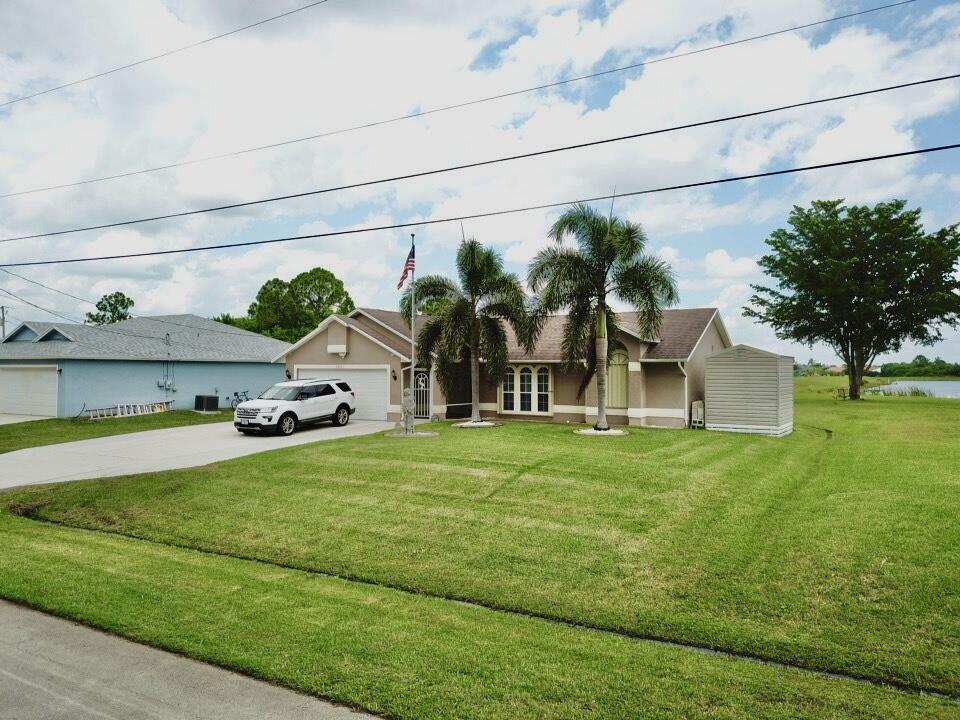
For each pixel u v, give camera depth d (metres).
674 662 5.66
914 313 35.62
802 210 39.31
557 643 6.07
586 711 4.73
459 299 21.59
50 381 27.42
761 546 8.44
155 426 24.97
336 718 4.66
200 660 5.64
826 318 38.22
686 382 22.08
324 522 10.64
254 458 15.58
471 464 13.52
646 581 7.76
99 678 5.30
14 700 4.93
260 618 6.59
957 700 5.02
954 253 34.69
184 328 36.50
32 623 6.56
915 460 12.98
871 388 48.75
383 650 5.78
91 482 13.73
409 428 19.61
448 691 5.02
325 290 54.84
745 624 6.58
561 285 18.41
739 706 4.82
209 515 11.42
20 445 19.73
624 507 10.30
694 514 9.88
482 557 8.82
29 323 30.66
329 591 7.66
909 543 7.88
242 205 16.08
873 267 36.91
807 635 6.26
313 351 26.92
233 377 34.75
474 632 6.31
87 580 7.87
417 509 10.91
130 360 29.38
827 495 10.53
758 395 19.83
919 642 5.94
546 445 16.08
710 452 15.01
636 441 16.84
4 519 11.47
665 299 18.12
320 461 14.68
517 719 4.62
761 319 41.16
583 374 23.81
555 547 8.95
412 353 22.61
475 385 22.02
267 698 4.96
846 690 5.13
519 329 20.95
